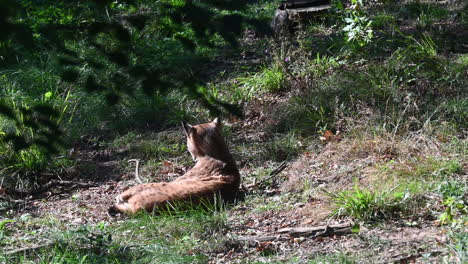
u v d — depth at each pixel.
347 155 11.09
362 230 8.14
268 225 8.81
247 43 17.83
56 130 4.20
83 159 12.66
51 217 9.68
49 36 3.24
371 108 12.64
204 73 15.62
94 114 14.41
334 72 14.51
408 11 18.61
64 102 14.14
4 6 2.52
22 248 8.00
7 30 2.59
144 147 12.77
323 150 11.69
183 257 7.62
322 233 8.09
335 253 7.52
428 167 9.85
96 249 7.91
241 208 9.56
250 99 14.43
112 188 11.37
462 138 11.34
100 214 9.88
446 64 13.84
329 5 18.91
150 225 8.69
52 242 8.12
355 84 13.53
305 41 15.89
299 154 11.81
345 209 8.62
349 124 12.25
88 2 3.33
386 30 17.06
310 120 12.80
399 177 9.69
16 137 4.22
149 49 13.91
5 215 10.20
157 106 14.43
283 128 13.09
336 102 12.89
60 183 11.58
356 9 16.38
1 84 14.93
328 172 10.66
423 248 7.31
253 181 10.69
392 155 10.83
